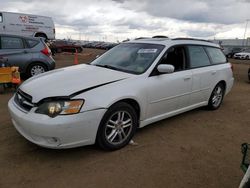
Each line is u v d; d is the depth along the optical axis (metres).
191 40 5.47
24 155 3.64
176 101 4.82
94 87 3.64
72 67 4.79
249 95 8.47
